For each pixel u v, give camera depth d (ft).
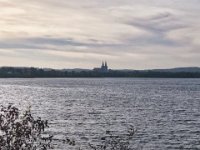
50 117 250.78
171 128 201.26
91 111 296.30
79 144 147.54
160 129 196.24
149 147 147.23
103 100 426.92
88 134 174.81
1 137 38.04
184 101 423.23
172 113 286.66
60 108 323.16
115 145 63.77
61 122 222.28
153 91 645.51
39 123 39.42
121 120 235.81
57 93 572.10
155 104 375.86
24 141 38.70
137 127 202.49
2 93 554.05
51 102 394.11
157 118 250.78
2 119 37.99
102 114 273.54
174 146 150.82
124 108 325.62
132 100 431.02
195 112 296.92
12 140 38.14
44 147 42.80
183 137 172.04
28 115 39.22
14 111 38.58
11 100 418.51
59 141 152.35
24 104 358.02
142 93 582.35
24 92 592.19
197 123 225.76
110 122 224.53
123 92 611.47
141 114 276.62
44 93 570.05
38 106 341.00
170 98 470.80
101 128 197.26
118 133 177.88
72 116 258.37
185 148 147.74
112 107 335.06
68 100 425.28
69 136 167.94
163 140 162.91
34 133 39.78
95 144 146.10
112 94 552.41
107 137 161.38
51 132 179.11
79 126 204.85
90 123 219.20
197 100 440.45
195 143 157.79
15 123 38.40
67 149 137.59
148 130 191.62
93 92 608.60
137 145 150.10
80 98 461.78
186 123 225.35
